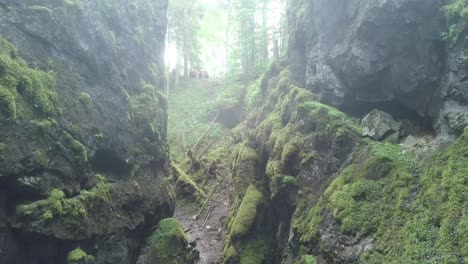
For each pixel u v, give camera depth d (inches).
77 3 294.8
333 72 386.9
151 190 369.7
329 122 353.7
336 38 392.5
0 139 197.0
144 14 450.3
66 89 266.2
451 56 274.8
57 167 235.5
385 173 275.1
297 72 487.5
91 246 263.9
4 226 198.5
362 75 346.3
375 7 331.3
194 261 419.5
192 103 1008.9
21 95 218.8
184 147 770.8
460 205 203.6
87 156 272.5
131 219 324.2
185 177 630.5
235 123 863.1
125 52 376.5
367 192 271.4
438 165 243.6
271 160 419.8
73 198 246.8
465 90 256.2
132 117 357.1
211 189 626.8
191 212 575.5
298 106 398.6
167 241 355.6
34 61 244.8
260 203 428.5
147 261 339.3
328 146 346.6
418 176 255.6
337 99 377.4
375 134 316.5
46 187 222.8
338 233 267.7
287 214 384.2
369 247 239.9
